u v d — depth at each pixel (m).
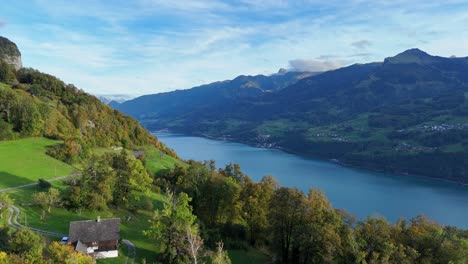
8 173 109.75
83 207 94.12
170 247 74.88
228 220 104.81
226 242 95.12
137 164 115.50
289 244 89.19
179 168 146.75
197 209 109.88
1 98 151.38
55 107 179.12
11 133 144.88
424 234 78.44
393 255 69.75
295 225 84.94
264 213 100.81
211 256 70.00
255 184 108.25
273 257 93.94
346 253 73.12
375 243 72.69
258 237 103.88
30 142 146.50
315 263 75.38
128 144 194.25
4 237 63.28
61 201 93.31
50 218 84.81
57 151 136.50
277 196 89.19
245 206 104.00
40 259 57.06
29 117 150.50
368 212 185.62
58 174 117.88
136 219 100.44
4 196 81.56
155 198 122.38
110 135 186.88
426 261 72.12
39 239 62.75
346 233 77.25
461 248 72.00
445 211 188.75
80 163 137.25
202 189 109.88
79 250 69.06
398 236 79.56
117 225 78.81
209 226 102.81
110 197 99.31
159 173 157.75
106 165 105.12
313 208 85.12
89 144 161.38
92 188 96.69
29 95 179.38
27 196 93.81
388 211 187.88
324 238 74.75
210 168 155.25
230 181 104.62
